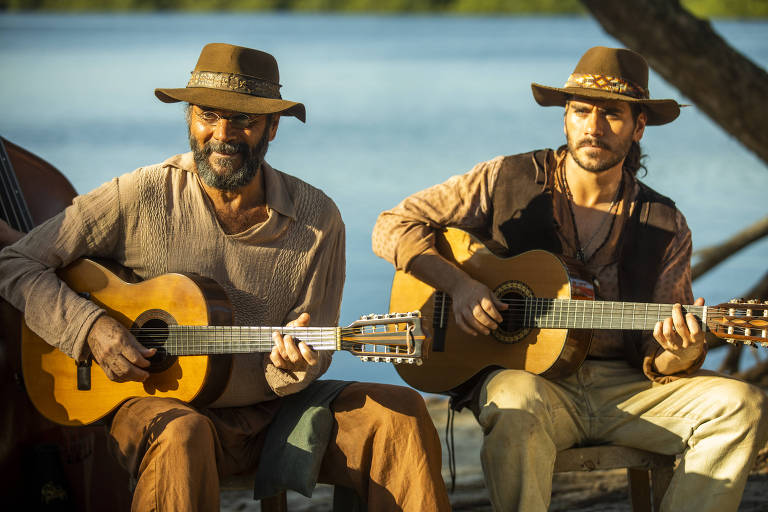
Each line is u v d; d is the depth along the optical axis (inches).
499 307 234.7
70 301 217.2
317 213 231.9
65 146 1585.9
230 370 217.9
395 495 208.1
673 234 241.3
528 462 214.5
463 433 385.4
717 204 1028.5
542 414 217.9
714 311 212.5
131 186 224.4
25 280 219.8
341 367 528.4
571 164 247.3
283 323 228.8
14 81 3019.2
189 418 200.4
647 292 240.5
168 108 2293.3
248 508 305.4
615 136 237.0
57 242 223.1
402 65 3786.9
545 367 231.8
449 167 1385.3
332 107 2319.1
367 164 1421.0
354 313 605.3
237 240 225.1
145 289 220.5
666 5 380.5
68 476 235.5
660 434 229.5
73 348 215.2
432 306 248.5
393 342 205.2
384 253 258.7
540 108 2262.6
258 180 228.2
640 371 241.1
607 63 238.1
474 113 2158.0
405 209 261.3
